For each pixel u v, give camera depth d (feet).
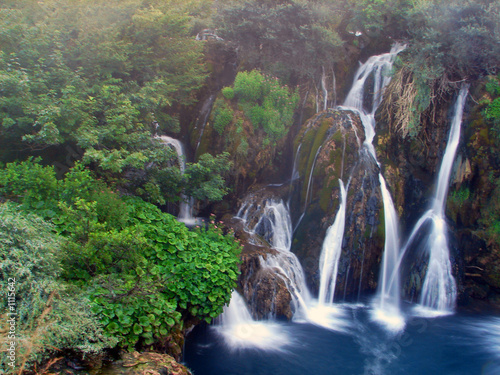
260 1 45.01
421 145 37.81
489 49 37.27
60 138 24.50
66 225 20.10
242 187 40.37
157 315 18.65
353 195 34.35
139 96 29.43
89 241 18.35
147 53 33.37
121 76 33.14
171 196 31.01
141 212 24.86
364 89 45.52
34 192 21.63
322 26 45.03
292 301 29.76
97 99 28.81
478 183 35.55
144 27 33.24
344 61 47.73
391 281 35.40
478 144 35.14
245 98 42.22
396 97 39.22
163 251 22.54
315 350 25.50
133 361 15.88
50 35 27.99
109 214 21.70
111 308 17.03
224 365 23.20
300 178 37.45
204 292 21.84
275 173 42.70
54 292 14.38
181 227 25.53
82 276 18.47
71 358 14.84
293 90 45.78
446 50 38.83
